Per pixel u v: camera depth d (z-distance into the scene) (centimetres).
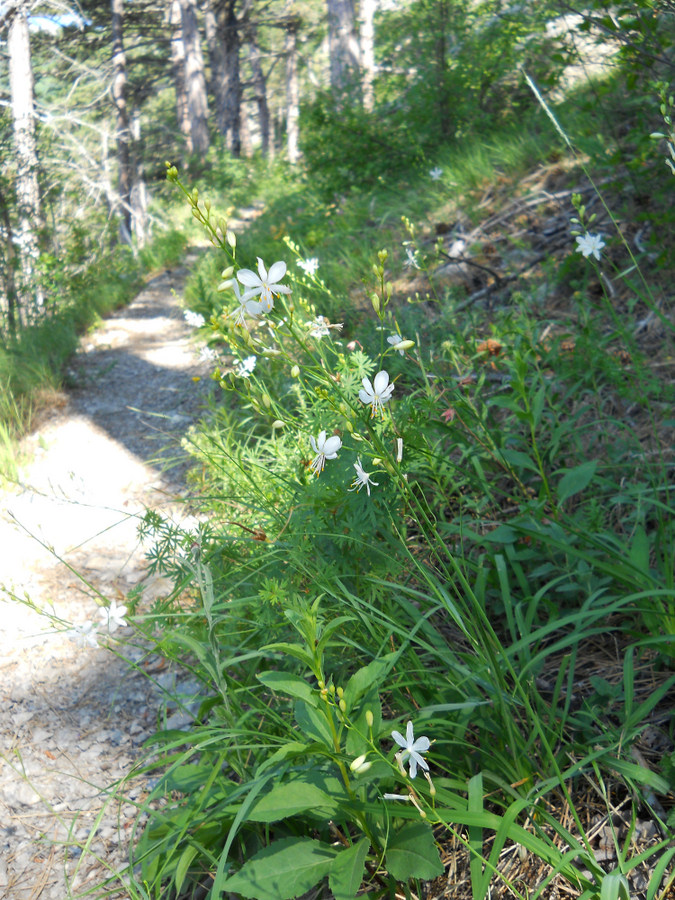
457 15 882
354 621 224
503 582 217
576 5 437
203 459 343
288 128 3366
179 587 240
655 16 368
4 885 206
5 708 281
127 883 170
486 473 320
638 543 220
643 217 399
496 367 355
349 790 160
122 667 303
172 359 693
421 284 516
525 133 714
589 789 181
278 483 289
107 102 2280
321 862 162
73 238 1237
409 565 239
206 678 220
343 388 227
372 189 888
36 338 734
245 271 155
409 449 234
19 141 1044
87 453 512
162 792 199
